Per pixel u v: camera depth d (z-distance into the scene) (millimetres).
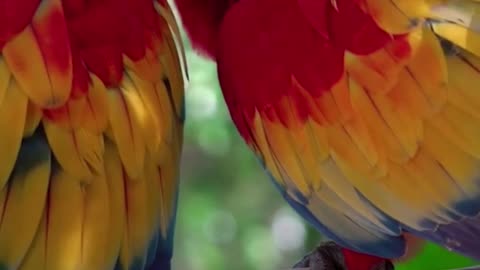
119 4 2047
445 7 2053
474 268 2182
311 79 2082
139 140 2043
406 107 2057
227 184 3387
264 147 2117
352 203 2092
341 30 2070
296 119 2094
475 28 2043
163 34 2082
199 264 3436
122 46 2047
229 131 3207
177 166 2082
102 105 2031
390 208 2080
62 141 2020
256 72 2100
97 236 2023
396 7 2059
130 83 2047
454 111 2047
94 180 2025
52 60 2018
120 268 2037
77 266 2016
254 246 3451
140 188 2043
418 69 2053
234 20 2105
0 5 2018
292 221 3467
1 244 2006
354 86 2070
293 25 2082
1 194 2006
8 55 2016
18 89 2014
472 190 2051
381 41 2062
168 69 2078
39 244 2010
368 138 2072
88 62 2033
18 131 2008
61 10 2025
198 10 2188
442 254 2225
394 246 2102
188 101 3098
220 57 2121
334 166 2088
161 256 2068
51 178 2016
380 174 2074
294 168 2105
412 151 2062
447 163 2055
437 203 2064
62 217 2016
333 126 2082
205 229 3422
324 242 2268
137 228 2043
